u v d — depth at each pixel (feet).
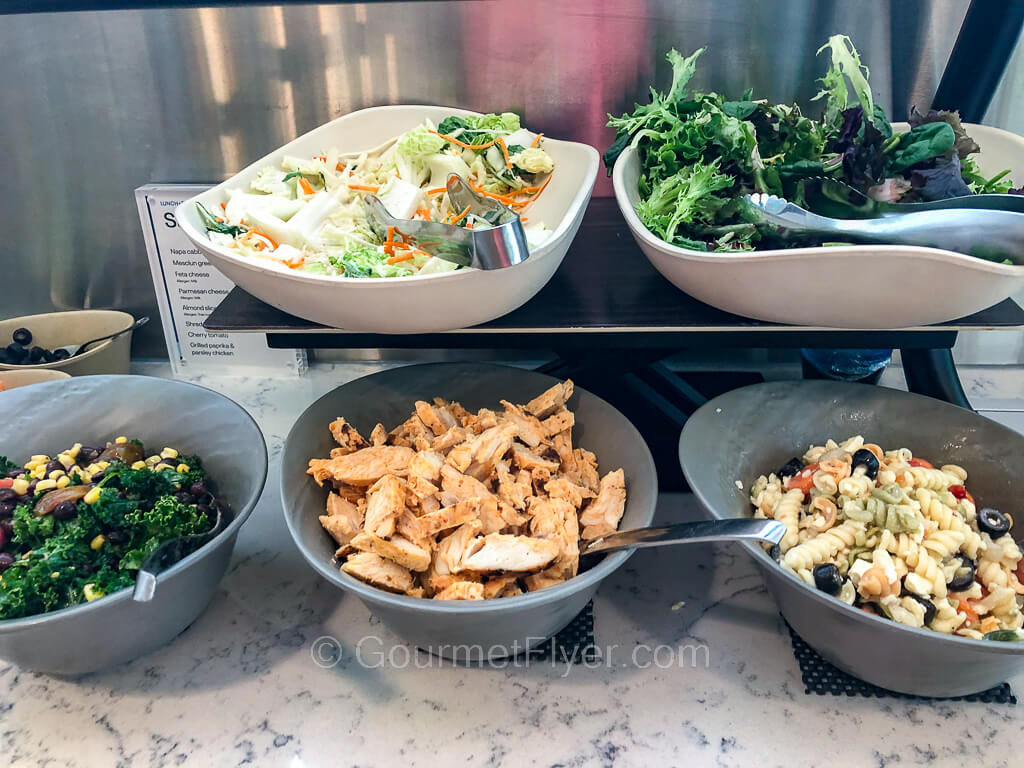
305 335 2.69
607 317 2.51
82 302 4.01
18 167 3.62
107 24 3.25
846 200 2.46
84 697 2.40
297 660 2.53
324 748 2.26
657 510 3.09
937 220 2.19
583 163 2.92
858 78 2.70
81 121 3.49
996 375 3.84
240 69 3.34
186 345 3.86
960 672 2.07
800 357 3.92
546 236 2.56
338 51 3.29
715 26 3.19
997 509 2.60
